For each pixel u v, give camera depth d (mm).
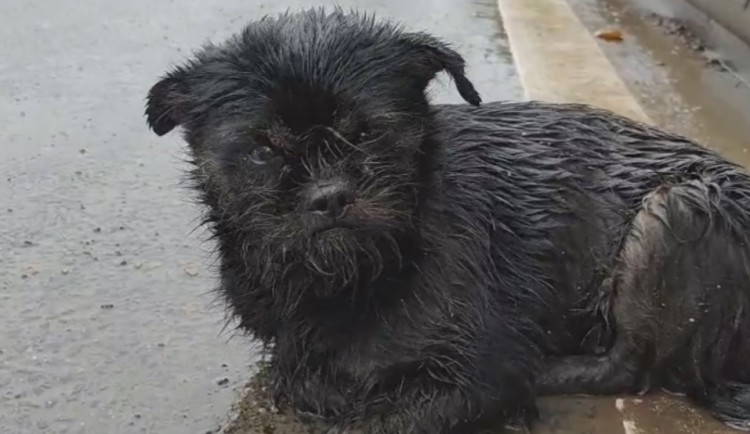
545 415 711
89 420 691
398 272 646
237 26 1431
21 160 1042
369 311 654
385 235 619
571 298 732
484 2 1514
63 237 902
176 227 916
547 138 745
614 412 713
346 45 620
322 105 593
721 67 1304
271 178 607
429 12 1465
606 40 1388
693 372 708
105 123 1129
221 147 623
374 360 667
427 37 667
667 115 1160
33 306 807
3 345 761
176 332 779
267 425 694
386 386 679
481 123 742
